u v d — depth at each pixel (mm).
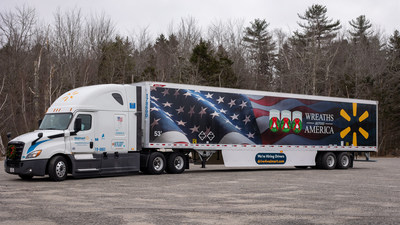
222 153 21016
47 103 38062
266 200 11492
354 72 60031
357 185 15555
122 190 13375
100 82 48219
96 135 17312
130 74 50188
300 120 23766
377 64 62625
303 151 23766
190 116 20141
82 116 17031
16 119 43656
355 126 25844
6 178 17297
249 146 21875
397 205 10891
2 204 10523
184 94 20047
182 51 54750
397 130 55000
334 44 67188
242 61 61156
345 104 25547
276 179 17500
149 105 19031
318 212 9727
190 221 8539
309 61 56750
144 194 12453
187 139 19969
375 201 11555
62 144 16281
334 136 24953
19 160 15594
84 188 13852
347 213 9648
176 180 16672
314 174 20531
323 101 24688
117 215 9125
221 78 46250
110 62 48531
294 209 10094
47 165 16062
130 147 18438
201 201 11188
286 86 60438
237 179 17312
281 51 66812
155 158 19328
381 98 53344
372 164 31688
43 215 9078
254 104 22203
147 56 58156
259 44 71688
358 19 78625
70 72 44906
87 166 16922
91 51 50938
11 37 44031
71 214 9211
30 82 44312
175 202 10969
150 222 8406
